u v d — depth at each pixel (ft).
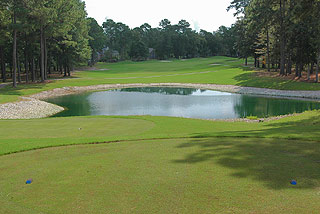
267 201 13.80
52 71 248.11
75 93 134.00
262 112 79.66
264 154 22.72
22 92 121.80
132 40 433.07
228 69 224.12
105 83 166.30
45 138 33.19
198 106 92.17
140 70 265.54
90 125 45.06
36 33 151.12
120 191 15.79
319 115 60.34
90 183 17.26
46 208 13.93
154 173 18.71
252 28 165.17
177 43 433.48
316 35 122.62
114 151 25.89
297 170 18.35
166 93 129.70
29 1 122.31
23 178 18.75
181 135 34.01
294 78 140.97
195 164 20.47
